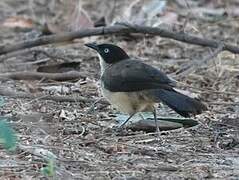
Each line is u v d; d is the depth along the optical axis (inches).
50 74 587.2
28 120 482.3
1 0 840.3
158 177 392.5
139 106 466.3
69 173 392.5
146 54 682.2
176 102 439.2
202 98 560.7
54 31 725.9
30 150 417.7
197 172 403.2
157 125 470.6
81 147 437.7
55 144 439.2
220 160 424.5
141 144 450.0
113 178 387.9
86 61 653.9
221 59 647.1
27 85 573.0
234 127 486.9
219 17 796.0
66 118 495.2
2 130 378.9
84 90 565.6
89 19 732.7
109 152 431.5
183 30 657.0
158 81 454.6
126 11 753.0
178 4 819.4
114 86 463.2
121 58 498.3
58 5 794.8
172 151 437.1
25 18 769.6
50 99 532.4
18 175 388.2
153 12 754.8
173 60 666.2
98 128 478.6
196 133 473.7
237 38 735.7
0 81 580.4
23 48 620.7
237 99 561.9
